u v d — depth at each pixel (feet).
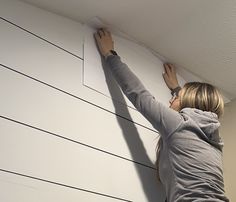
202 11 5.15
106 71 5.12
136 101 4.63
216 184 3.88
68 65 4.66
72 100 4.43
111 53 5.11
